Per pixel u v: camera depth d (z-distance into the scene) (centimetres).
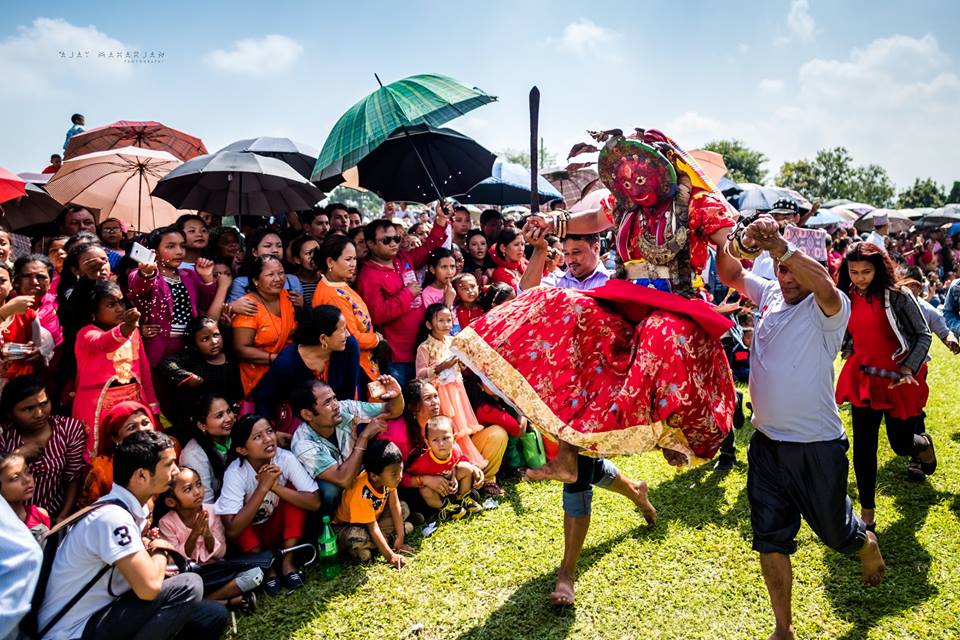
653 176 304
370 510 441
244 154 573
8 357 396
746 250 303
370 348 548
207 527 374
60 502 397
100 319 427
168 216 723
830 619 373
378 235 575
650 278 319
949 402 755
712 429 300
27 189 649
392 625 374
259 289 506
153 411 447
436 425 493
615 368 314
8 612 277
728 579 412
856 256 454
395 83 516
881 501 516
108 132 749
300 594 406
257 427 416
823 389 340
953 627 361
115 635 308
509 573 423
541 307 326
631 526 482
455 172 728
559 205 1027
